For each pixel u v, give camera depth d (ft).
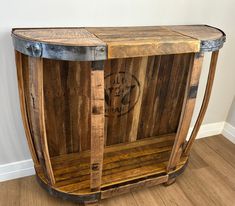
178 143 4.16
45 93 3.98
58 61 3.80
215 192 4.69
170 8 4.29
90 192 3.96
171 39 3.29
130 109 4.80
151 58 4.33
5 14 3.43
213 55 4.08
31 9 3.51
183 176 5.04
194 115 5.93
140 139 5.36
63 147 4.69
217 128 6.49
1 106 4.04
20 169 4.71
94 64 2.93
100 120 3.25
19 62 3.49
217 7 4.66
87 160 4.66
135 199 4.42
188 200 4.48
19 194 4.41
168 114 5.32
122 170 4.45
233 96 6.13
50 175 3.89
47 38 3.00
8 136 4.34
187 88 3.72
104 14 3.92
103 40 3.05
